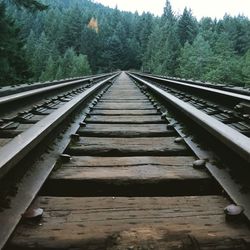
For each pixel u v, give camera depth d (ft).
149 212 6.55
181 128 13.35
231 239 5.53
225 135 8.19
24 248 5.38
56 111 12.60
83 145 11.28
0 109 16.02
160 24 471.62
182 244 5.39
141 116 17.66
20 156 7.01
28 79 65.05
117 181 8.15
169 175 8.33
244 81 256.73
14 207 6.22
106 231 5.83
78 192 8.17
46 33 492.95
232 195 6.85
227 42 293.64
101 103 24.08
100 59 407.03
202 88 24.49
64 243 5.46
